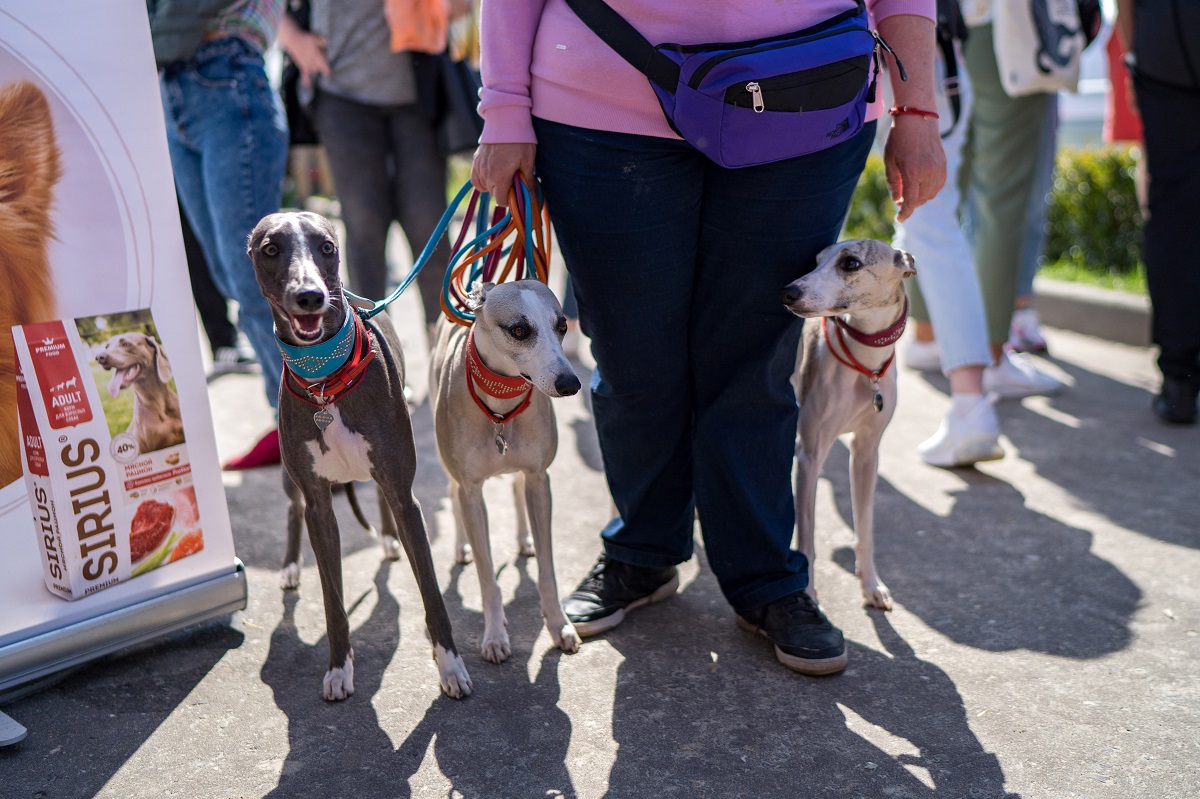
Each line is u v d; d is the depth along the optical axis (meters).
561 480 3.70
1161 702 2.28
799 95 2.08
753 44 2.10
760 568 2.53
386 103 4.09
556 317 2.35
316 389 2.21
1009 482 3.66
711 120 2.09
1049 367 5.12
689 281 2.37
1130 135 5.36
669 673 2.44
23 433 2.28
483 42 2.34
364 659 2.51
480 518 2.53
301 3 4.02
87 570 2.37
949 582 2.91
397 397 2.34
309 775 2.05
